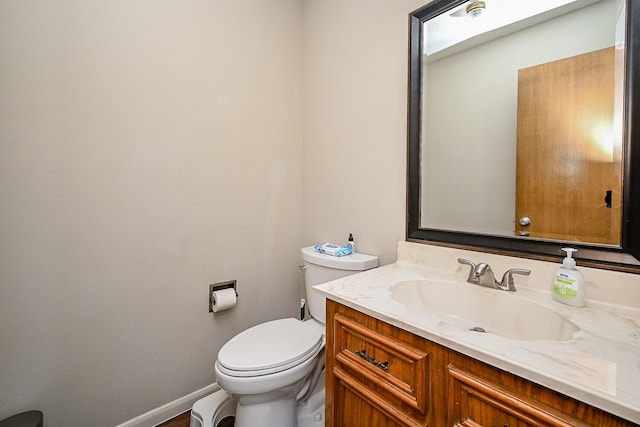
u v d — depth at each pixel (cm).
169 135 142
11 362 109
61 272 118
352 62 162
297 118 195
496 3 109
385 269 126
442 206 125
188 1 146
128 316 134
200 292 156
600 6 88
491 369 62
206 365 159
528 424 57
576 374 54
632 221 82
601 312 81
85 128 121
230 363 110
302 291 197
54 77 113
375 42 150
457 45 119
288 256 193
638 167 81
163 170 141
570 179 94
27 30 108
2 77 104
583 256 91
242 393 108
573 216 93
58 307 118
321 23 180
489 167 112
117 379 132
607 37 87
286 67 188
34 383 113
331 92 175
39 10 110
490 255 109
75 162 119
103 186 126
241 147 168
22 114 108
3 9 104
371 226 155
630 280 82
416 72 129
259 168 177
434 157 127
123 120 129
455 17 119
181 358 150
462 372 66
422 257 129
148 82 135
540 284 97
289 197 192
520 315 91
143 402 139
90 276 124
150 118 136
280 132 186
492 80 110
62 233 117
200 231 154
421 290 112
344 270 143
